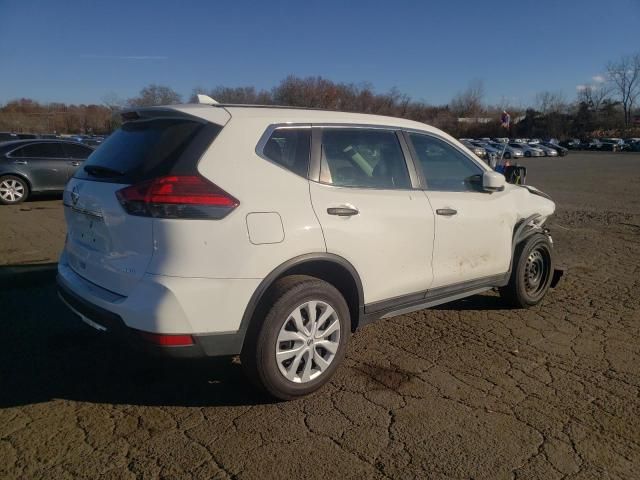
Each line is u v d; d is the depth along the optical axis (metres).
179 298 2.63
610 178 23.58
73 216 3.34
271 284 2.95
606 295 5.35
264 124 3.05
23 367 3.47
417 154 3.86
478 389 3.32
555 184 20.22
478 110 85.06
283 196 2.96
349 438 2.76
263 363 2.92
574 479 2.47
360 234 3.25
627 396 3.26
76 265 3.32
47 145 11.63
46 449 2.61
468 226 4.00
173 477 2.42
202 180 2.71
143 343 2.69
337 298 3.18
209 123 2.89
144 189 2.69
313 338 3.11
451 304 5.00
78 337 3.96
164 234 2.63
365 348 3.93
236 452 2.62
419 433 2.82
